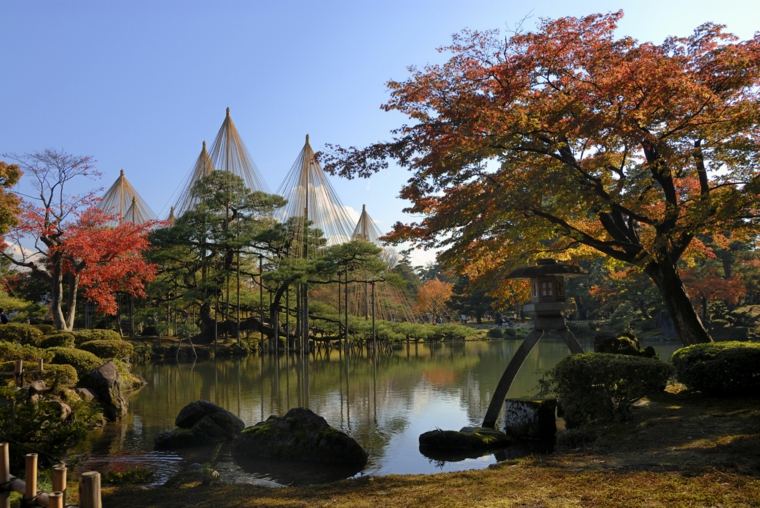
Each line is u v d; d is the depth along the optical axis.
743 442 7.03
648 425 8.62
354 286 47.72
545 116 11.79
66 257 25.55
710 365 10.41
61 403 11.11
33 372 13.96
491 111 11.48
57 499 4.09
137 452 10.35
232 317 42.00
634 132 11.27
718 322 40.62
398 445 10.59
